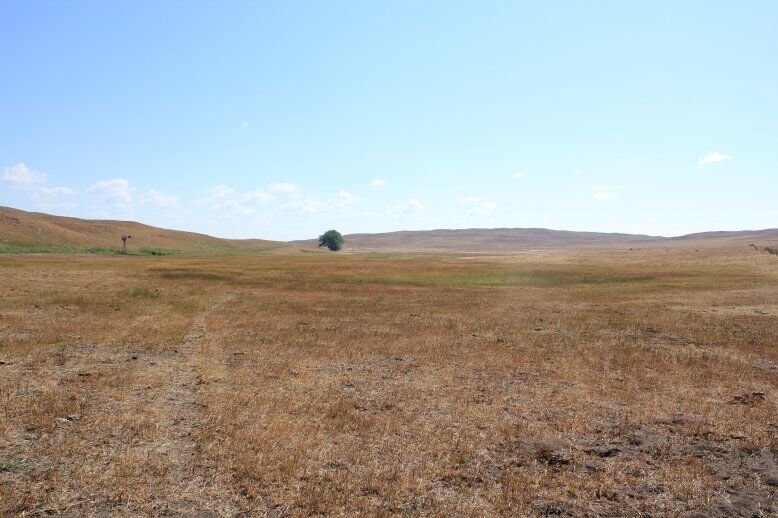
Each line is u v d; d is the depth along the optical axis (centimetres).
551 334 2461
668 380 1667
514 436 1177
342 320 2772
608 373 1747
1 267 5353
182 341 2150
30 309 2777
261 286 4494
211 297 3656
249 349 2017
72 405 1285
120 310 2888
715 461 1065
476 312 3158
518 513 858
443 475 982
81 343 2028
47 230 13975
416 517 838
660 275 5812
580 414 1328
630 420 1291
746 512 869
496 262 8281
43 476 927
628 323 2764
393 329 2520
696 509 879
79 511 830
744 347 2170
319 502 866
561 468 1021
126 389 1452
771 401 1460
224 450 1057
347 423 1227
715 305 3506
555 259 8775
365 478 955
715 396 1505
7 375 1548
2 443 1056
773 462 1058
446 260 8919
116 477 936
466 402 1406
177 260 8050
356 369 1753
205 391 1455
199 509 848
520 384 1598
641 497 915
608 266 7175
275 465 996
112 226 17738
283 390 1488
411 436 1165
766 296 3931
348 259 9469
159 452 1048
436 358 1923
